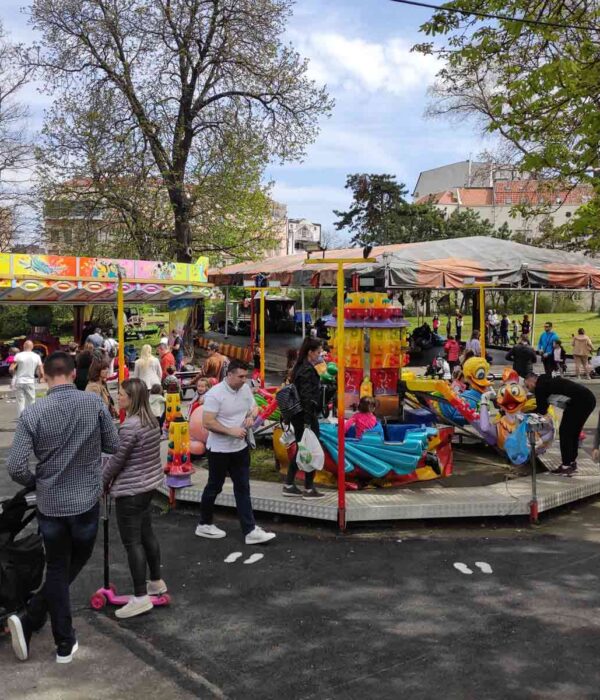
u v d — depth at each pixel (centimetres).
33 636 469
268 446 998
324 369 921
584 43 982
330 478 799
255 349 2211
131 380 513
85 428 427
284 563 605
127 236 2767
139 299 2188
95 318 3309
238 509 652
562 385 838
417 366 2253
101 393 845
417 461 781
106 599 517
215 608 516
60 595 426
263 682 411
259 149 2628
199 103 2620
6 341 2486
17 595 452
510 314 5250
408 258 1462
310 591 546
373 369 898
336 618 498
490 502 714
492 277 1509
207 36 2533
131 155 2505
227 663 434
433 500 720
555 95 980
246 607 517
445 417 927
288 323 3122
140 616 501
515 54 1095
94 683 409
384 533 686
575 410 841
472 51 1077
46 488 421
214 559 615
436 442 836
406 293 5094
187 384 1689
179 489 772
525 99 1004
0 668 426
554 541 667
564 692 396
